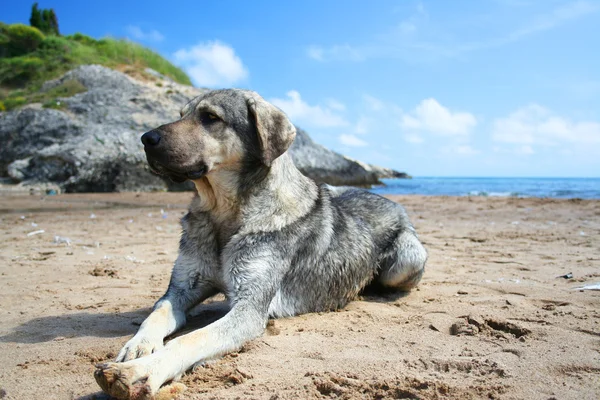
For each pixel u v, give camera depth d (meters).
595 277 1.36
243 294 0.94
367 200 1.35
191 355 0.74
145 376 0.63
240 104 1.01
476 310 1.04
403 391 0.63
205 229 1.00
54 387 0.67
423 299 1.19
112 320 0.99
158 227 2.56
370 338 0.88
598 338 0.84
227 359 0.80
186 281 1.00
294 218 1.03
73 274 1.41
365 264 1.21
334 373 0.69
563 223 2.79
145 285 1.31
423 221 2.96
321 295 1.10
